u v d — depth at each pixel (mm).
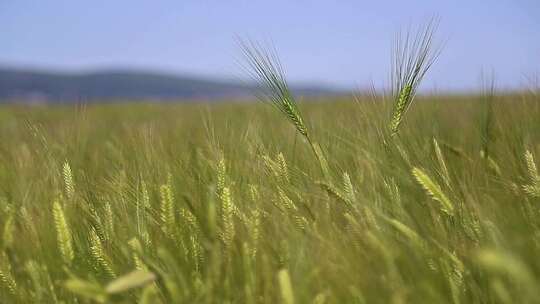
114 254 944
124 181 1104
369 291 743
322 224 915
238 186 1068
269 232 910
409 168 1020
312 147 1108
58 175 1167
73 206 1020
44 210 1026
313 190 1021
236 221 953
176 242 904
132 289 852
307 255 823
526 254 719
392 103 1133
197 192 1003
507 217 834
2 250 944
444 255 812
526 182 1030
